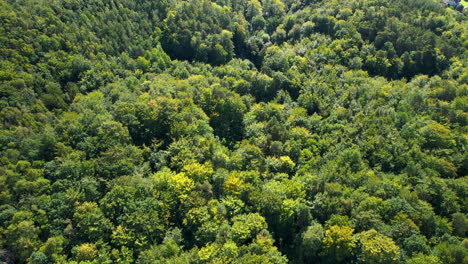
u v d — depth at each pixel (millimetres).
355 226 83812
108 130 100938
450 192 87625
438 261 74250
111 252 77938
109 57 137250
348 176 95125
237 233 82688
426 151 100625
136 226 81188
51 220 80750
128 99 114688
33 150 92250
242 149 109188
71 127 99938
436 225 82438
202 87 130000
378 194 88688
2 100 99375
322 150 110312
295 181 96812
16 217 77125
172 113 111125
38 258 73312
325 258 83500
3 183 82125
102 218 81438
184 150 101000
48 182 86438
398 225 80562
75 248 76812
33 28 124688
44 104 108250
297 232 89375
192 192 90000
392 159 100125
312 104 129375
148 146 107125
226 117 124875
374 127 110062
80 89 120250
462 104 112000
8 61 109062
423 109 116250
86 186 87125
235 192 92688
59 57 123688
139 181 89875
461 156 97188
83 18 141750
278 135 115250
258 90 140250
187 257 77125
